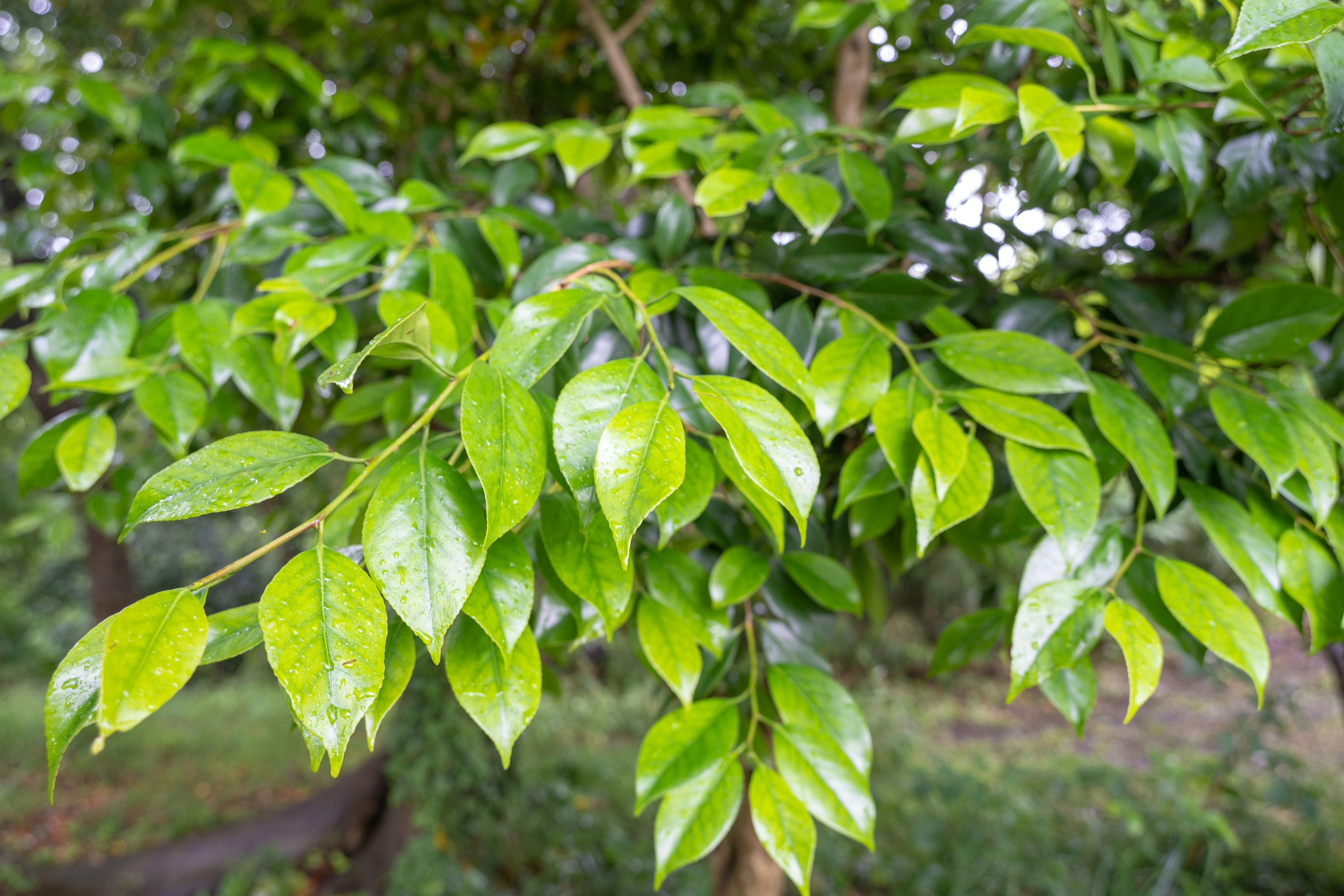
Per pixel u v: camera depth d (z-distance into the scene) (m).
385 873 2.98
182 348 0.59
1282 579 0.49
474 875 2.74
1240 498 0.55
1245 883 2.34
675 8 1.39
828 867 2.48
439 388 0.54
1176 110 0.56
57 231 1.66
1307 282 0.83
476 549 0.37
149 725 4.87
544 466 0.38
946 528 0.45
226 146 0.66
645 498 0.36
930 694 5.45
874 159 0.69
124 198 1.29
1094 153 0.58
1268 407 0.51
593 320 0.54
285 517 1.32
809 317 0.58
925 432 0.47
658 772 0.48
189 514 0.36
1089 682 0.51
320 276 0.56
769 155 0.63
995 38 0.52
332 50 1.38
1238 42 0.39
